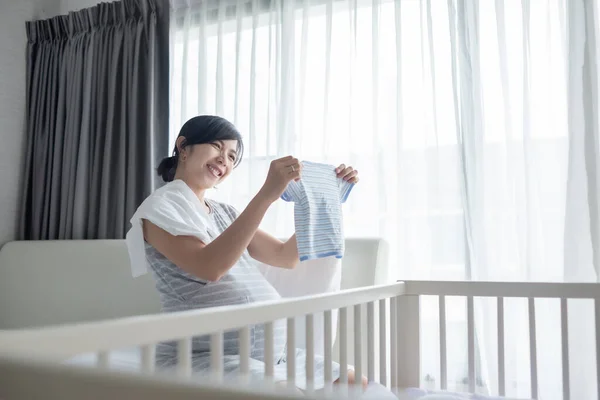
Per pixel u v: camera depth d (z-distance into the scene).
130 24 2.36
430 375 1.73
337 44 2.00
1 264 2.32
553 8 1.71
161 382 0.37
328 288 1.37
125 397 0.38
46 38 2.57
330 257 1.39
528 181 1.66
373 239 1.71
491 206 1.74
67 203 2.40
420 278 1.82
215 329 0.62
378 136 1.88
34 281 2.22
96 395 0.39
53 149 2.49
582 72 1.63
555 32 1.71
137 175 2.28
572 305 1.58
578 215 1.60
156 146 2.27
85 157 2.37
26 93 2.58
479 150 1.74
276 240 1.45
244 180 2.11
